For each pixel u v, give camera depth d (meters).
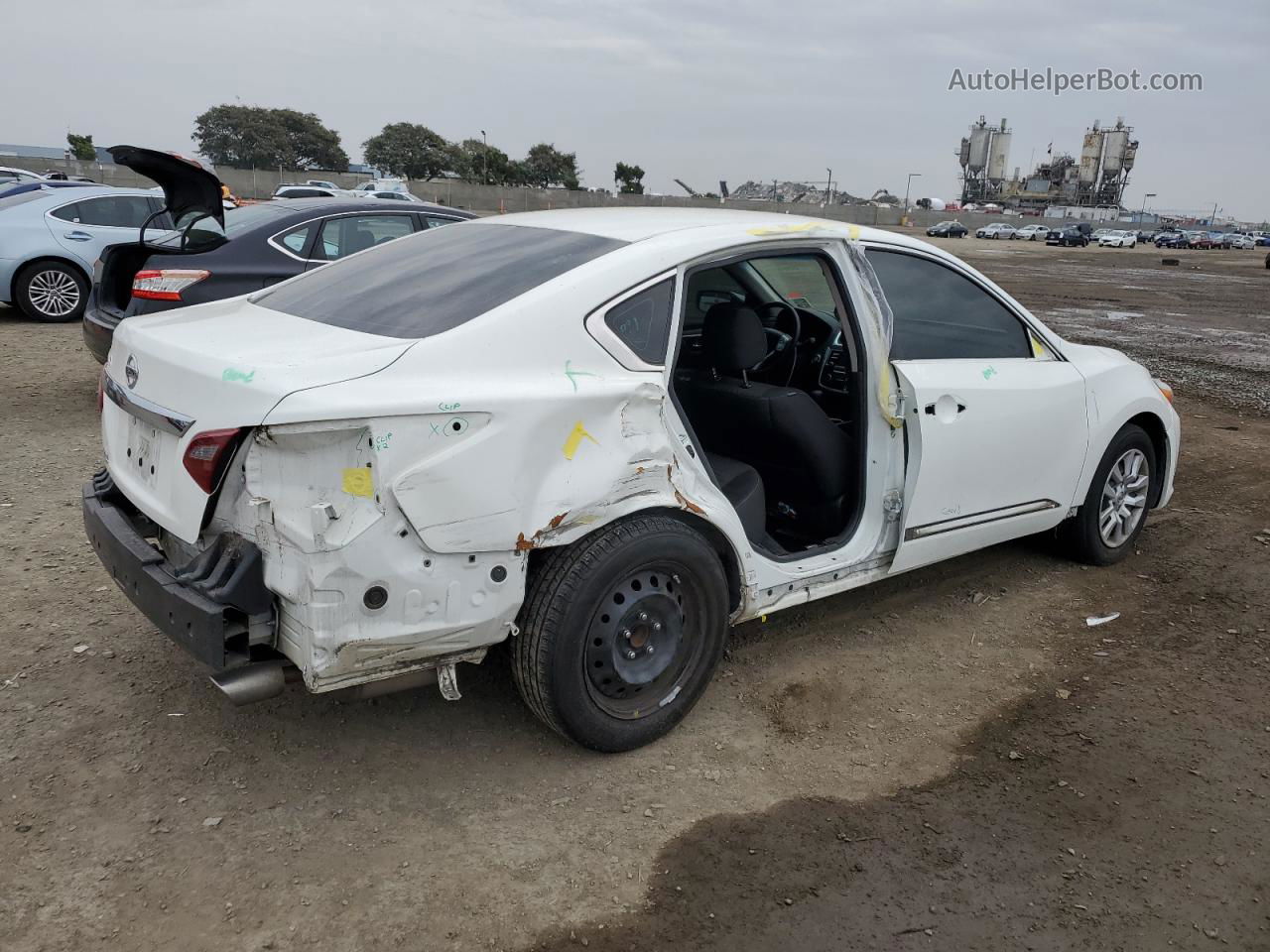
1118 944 2.49
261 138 81.94
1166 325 15.82
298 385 2.50
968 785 3.13
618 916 2.52
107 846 2.69
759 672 3.81
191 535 2.63
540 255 3.24
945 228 73.31
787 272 4.35
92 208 11.20
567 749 3.24
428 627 2.68
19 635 3.79
